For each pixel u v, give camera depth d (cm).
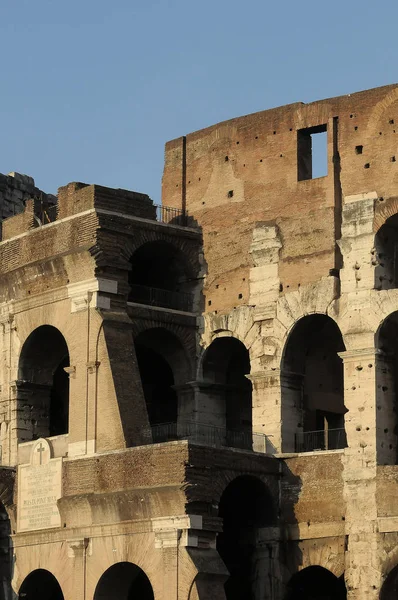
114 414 7938
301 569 7825
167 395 8856
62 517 8119
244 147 8456
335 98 8138
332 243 7981
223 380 8544
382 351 7756
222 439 8412
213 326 8406
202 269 8538
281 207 8225
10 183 10044
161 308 8375
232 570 8094
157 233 8419
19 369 8650
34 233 8606
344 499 7719
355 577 7594
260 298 8219
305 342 8150
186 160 8744
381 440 7681
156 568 7606
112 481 7850
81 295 8244
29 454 8444
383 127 7950
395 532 7512
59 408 9150
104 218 8238
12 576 8406
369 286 7794
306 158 8288
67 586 8044
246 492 8056
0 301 8812
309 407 8319
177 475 7569
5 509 8525
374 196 7888
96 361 8081
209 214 8556
